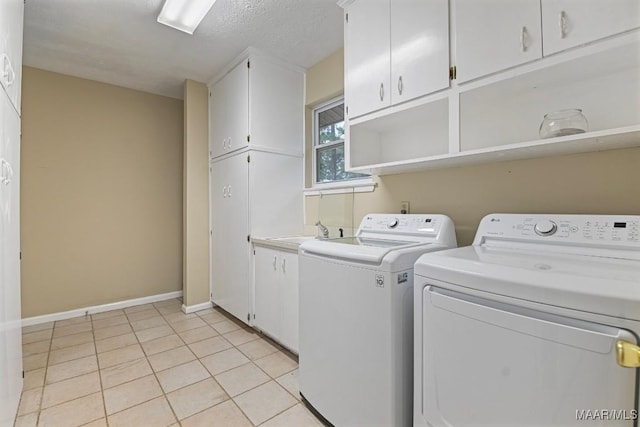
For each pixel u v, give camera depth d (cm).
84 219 308
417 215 168
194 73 302
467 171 167
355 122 185
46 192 288
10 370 139
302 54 265
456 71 136
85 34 228
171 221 363
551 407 74
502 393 82
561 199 134
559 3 108
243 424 150
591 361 68
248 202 264
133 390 177
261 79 267
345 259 134
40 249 285
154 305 338
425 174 187
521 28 117
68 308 298
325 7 201
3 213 128
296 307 210
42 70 286
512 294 81
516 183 148
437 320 99
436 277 101
